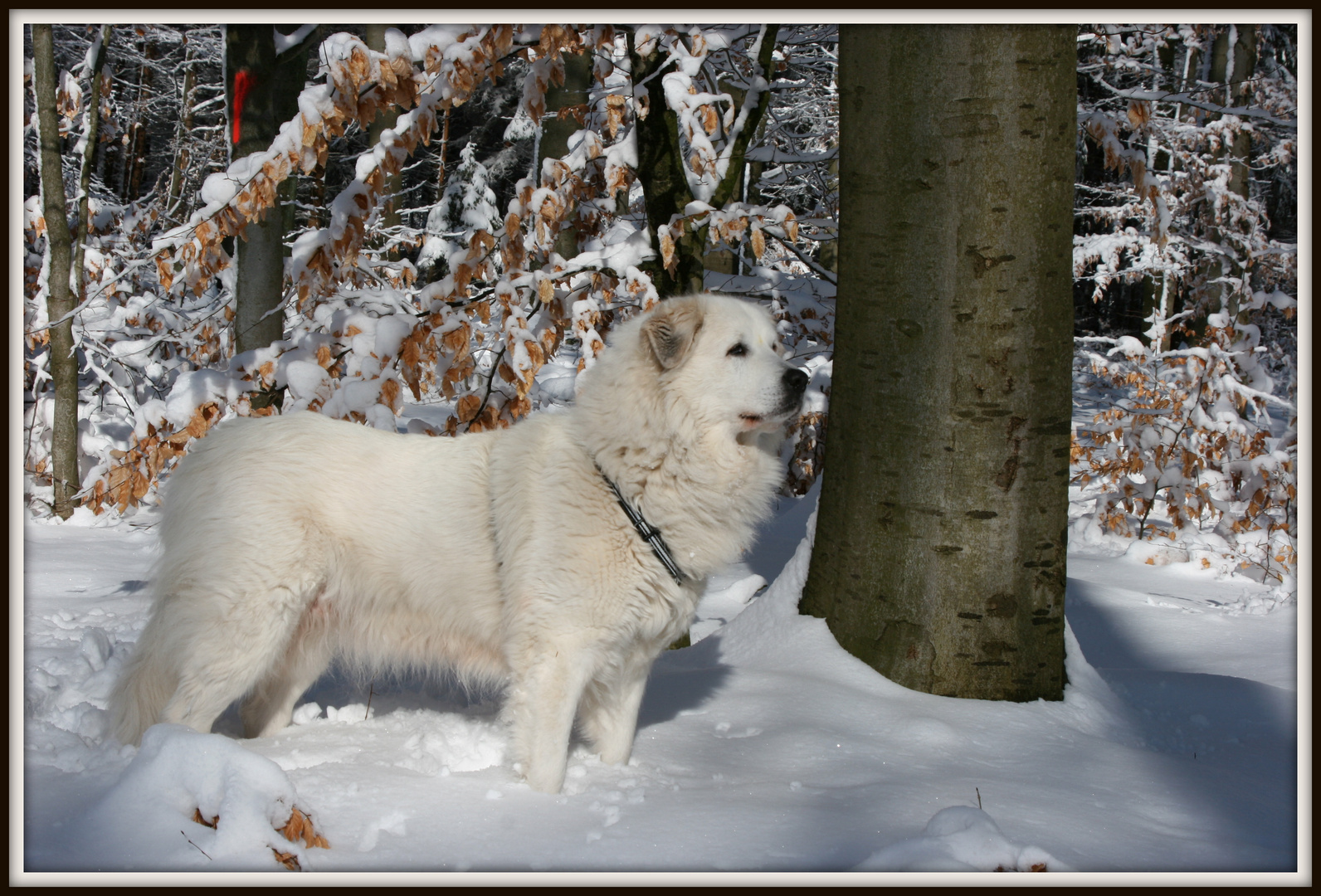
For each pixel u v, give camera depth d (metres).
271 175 4.21
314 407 4.57
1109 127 5.78
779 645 4.15
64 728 3.18
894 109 3.66
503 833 2.50
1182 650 5.39
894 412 3.78
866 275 3.84
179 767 2.39
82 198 7.86
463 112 23.39
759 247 5.04
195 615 3.09
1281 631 5.79
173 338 7.45
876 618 3.87
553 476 3.06
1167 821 2.78
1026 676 3.70
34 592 5.18
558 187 5.02
